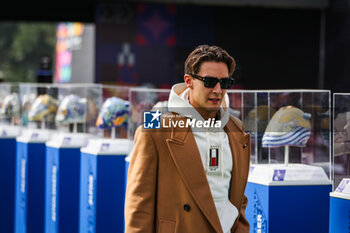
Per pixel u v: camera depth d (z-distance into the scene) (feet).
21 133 38.04
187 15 60.59
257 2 58.23
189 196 13.30
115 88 29.14
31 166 34.04
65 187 30.42
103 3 59.72
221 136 13.85
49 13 65.98
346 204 16.58
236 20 61.05
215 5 59.93
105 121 27.32
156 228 13.53
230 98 21.70
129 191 13.44
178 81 61.05
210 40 61.05
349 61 56.03
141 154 13.38
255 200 20.36
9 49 166.30
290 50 61.52
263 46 61.57
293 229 19.69
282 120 20.40
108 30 60.18
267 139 20.71
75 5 65.82
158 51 60.64
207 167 13.56
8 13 65.67
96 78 60.59
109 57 60.44
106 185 26.66
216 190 13.65
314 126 20.86
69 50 77.71
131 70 60.80
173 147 13.24
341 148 17.52
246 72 61.62
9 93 39.78
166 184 13.39
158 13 60.29
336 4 57.26
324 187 19.99
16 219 36.01
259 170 20.33
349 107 17.56
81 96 30.48
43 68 43.73
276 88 61.87
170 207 13.39
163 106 23.63
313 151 20.94
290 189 19.67
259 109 21.02
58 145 30.37
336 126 17.62
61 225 30.40
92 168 26.99
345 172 17.42
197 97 13.41
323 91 20.77
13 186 38.29
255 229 20.34
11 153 38.32
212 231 13.35
